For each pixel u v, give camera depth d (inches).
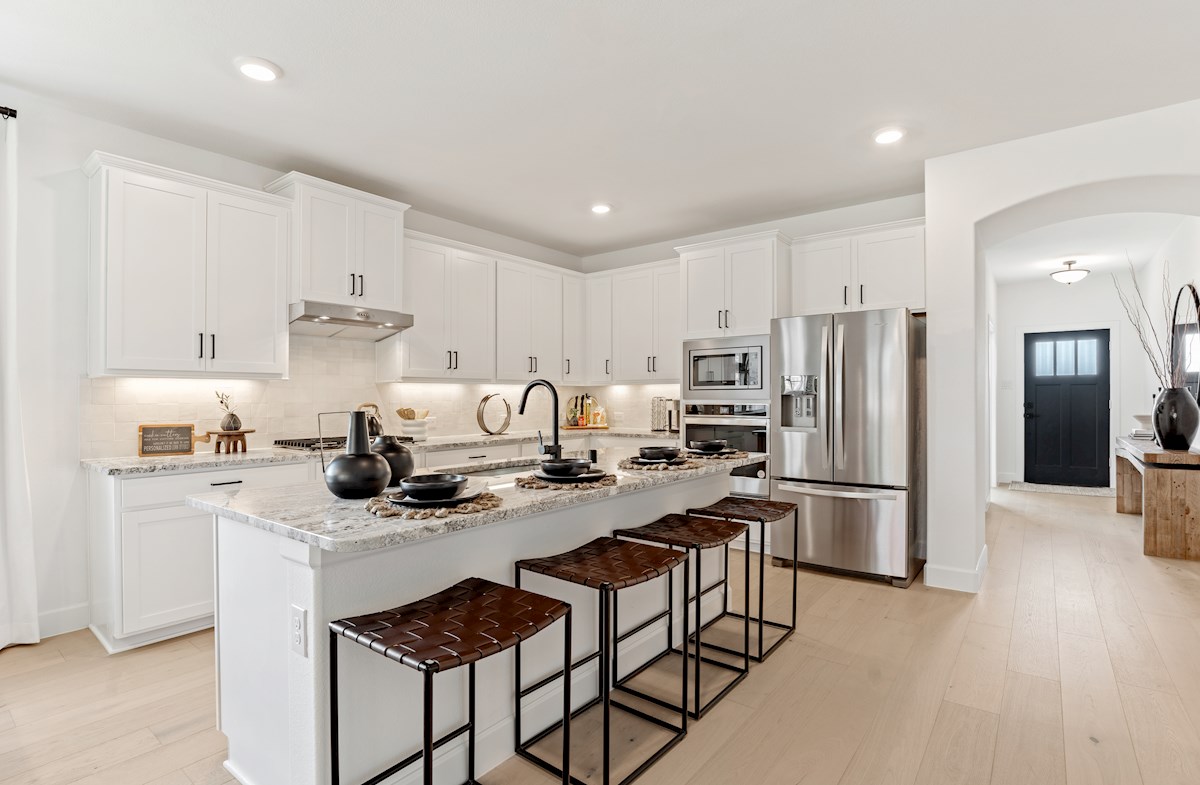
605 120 122.3
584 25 90.8
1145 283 266.2
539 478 87.7
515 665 78.6
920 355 156.9
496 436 185.0
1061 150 127.1
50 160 115.6
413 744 67.0
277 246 135.9
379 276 153.1
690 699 91.0
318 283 140.9
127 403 125.0
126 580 106.9
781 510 110.4
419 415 173.5
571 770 73.9
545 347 209.0
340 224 145.3
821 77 106.1
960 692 93.0
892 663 103.3
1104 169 122.6
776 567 163.8
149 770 73.9
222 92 110.4
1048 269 274.5
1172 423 176.6
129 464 111.0
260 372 132.9
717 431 182.4
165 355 119.6
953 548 142.3
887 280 161.6
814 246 174.4
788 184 159.5
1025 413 313.4
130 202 115.7
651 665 103.2
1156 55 99.0
